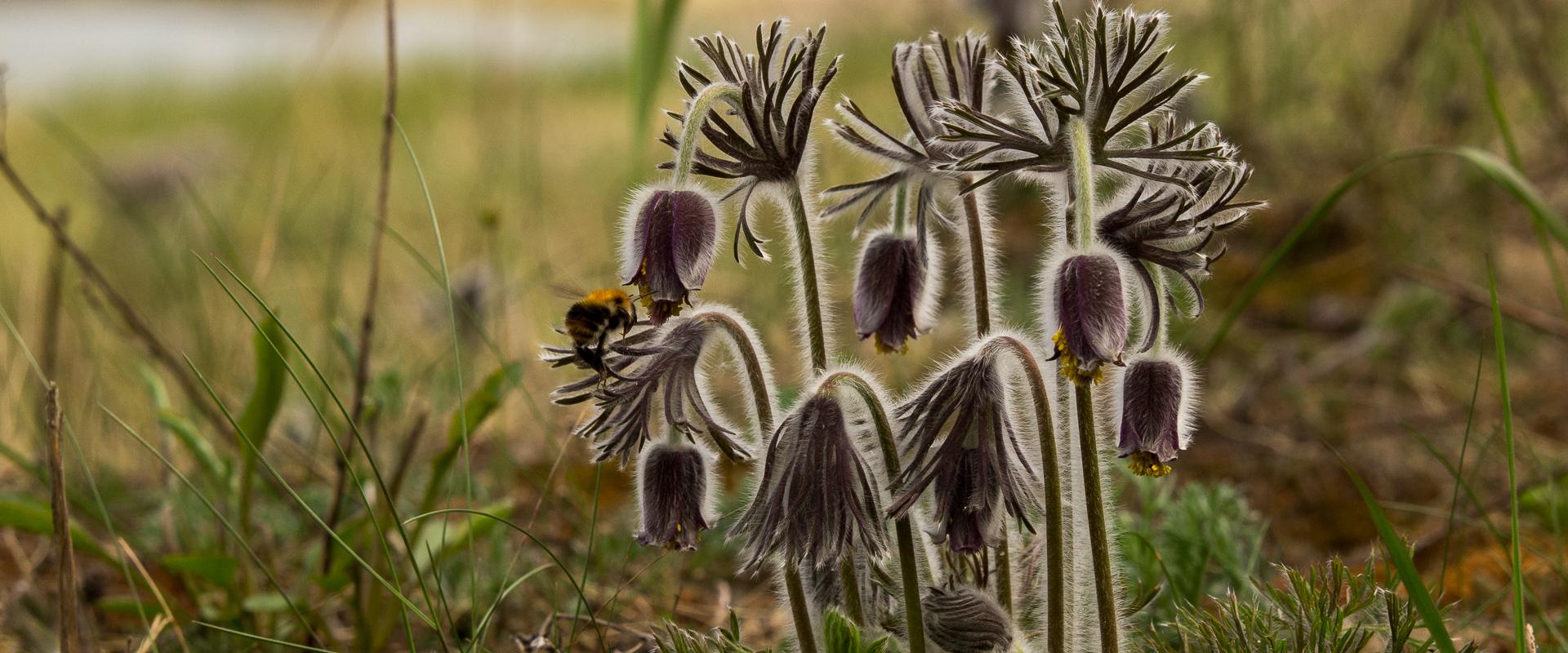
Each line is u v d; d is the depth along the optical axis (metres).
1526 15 8.54
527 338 7.33
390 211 10.27
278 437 5.59
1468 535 4.41
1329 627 3.12
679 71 2.88
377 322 7.33
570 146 12.70
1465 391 5.86
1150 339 2.72
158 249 8.25
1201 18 8.98
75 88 22.58
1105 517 2.89
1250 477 5.26
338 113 15.48
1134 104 3.34
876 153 2.97
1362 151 7.75
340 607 4.52
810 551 2.63
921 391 2.72
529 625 4.21
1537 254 7.09
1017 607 3.18
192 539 4.51
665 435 2.84
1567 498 4.31
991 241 3.18
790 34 2.83
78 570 4.62
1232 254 7.49
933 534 2.66
